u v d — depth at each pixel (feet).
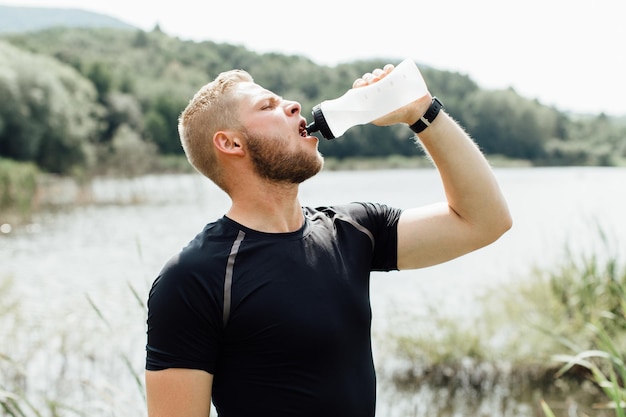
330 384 5.57
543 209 82.23
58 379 18.52
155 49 330.34
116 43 330.34
